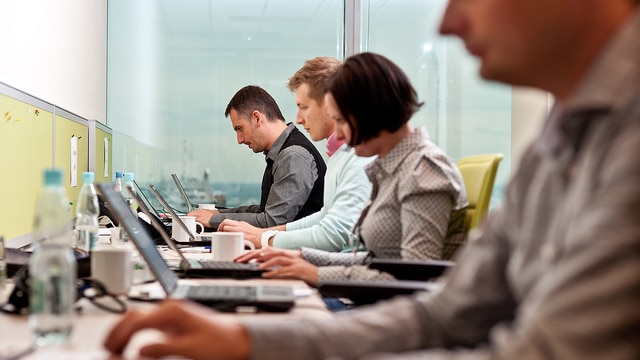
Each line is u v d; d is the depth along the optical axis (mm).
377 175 2102
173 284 1487
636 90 627
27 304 1210
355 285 1500
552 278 615
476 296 940
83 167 3629
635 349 550
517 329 646
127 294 1398
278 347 880
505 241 906
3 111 2102
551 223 726
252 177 4902
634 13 677
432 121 4676
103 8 4684
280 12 4910
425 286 1492
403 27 4781
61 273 1021
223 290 1438
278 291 1428
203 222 3494
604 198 583
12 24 2520
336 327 932
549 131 764
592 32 693
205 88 4906
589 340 560
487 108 4625
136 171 4844
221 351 855
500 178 4504
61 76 3375
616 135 615
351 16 4801
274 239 2639
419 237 1907
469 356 665
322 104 2820
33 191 2502
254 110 3658
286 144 3619
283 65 4930
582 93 661
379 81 1981
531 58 711
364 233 2080
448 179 1929
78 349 957
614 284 554
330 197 2766
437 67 4699
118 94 4867
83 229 2393
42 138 2645
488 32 714
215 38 4902
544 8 687
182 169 4887
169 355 844
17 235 2285
